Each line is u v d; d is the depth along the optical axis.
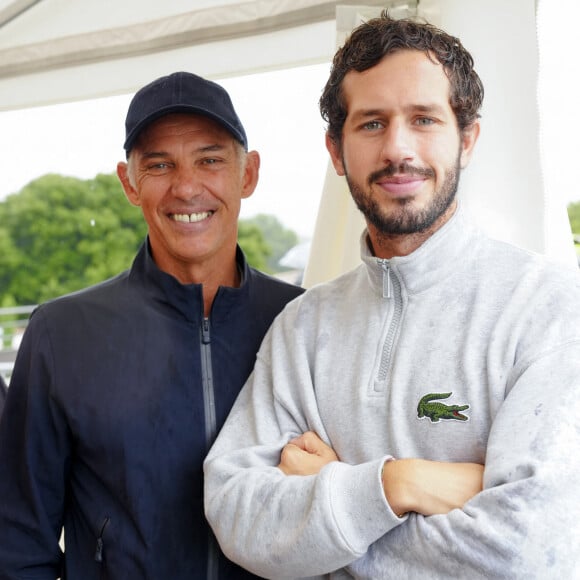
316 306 1.48
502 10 1.80
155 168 1.62
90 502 1.59
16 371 1.65
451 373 1.21
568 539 1.00
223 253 1.69
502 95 1.79
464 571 1.04
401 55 1.25
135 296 1.68
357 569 1.16
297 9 2.14
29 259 9.77
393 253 1.33
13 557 1.61
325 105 1.38
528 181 1.76
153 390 1.58
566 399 1.07
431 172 1.25
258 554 1.20
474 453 1.17
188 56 2.30
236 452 1.36
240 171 1.68
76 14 2.46
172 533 1.54
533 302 1.19
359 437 1.26
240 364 1.66
